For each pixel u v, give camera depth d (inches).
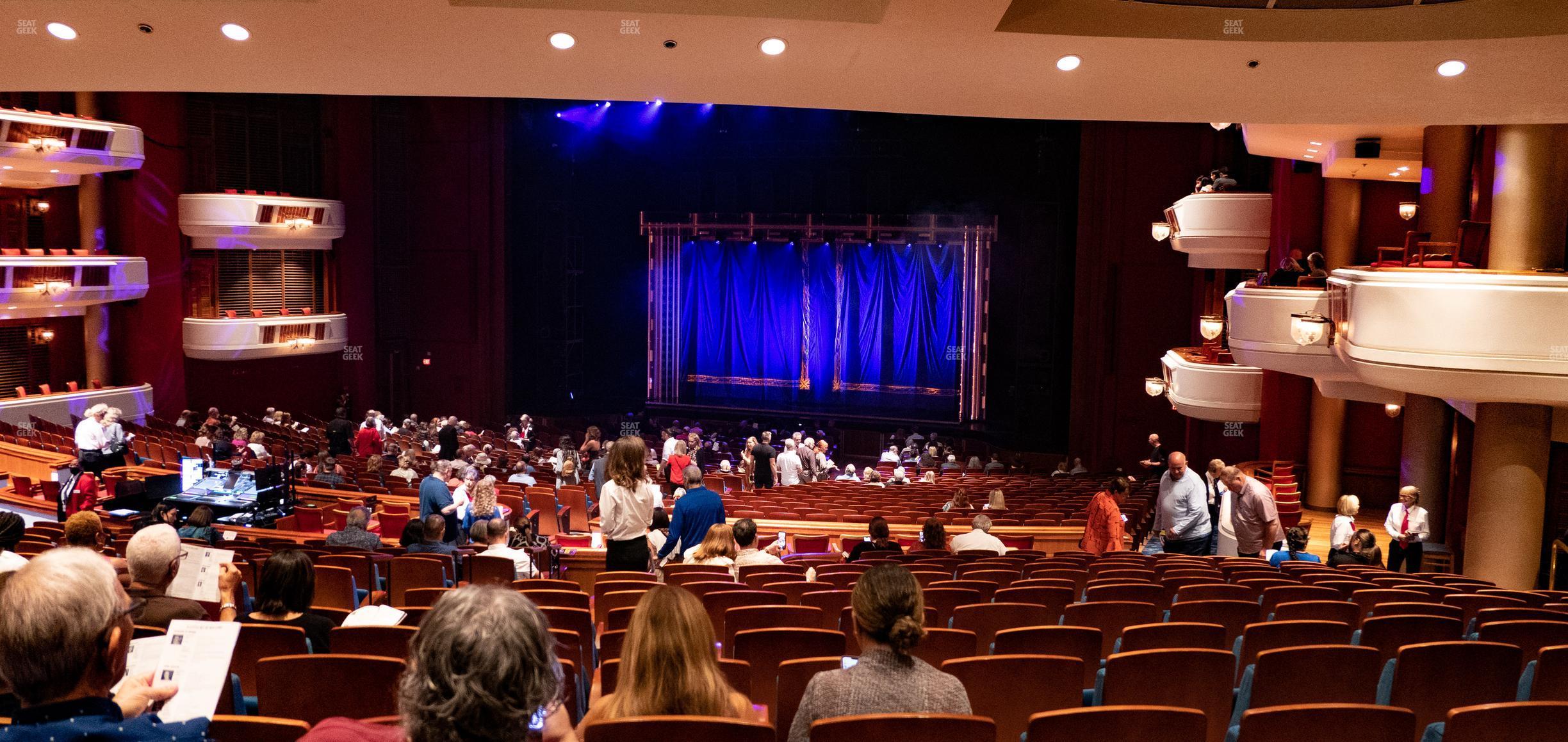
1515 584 438.9
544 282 1154.0
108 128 853.2
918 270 1168.8
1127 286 952.9
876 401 1195.3
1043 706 154.3
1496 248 444.5
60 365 957.8
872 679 118.5
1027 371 1062.4
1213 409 724.0
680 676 109.0
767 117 1122.0
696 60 277.0
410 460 593.0
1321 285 550.9
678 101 318.0
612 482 284.8
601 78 294.5
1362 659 160.6
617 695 111.0
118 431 703.1
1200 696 158.4
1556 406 402.0
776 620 199.3
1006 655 154.2
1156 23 262.4
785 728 150.9
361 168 1090.1
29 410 861.8
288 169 1039.6
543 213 1144.2
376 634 167.2
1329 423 737.0
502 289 1112.8
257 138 1011.9
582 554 372.2
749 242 1214.3
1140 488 758.5
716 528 291.6
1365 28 263.1
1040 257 1050.7
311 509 466.0
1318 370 526.0
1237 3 261.9
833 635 173.2
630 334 1238.3
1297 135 574.9
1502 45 262.7
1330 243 700.7
